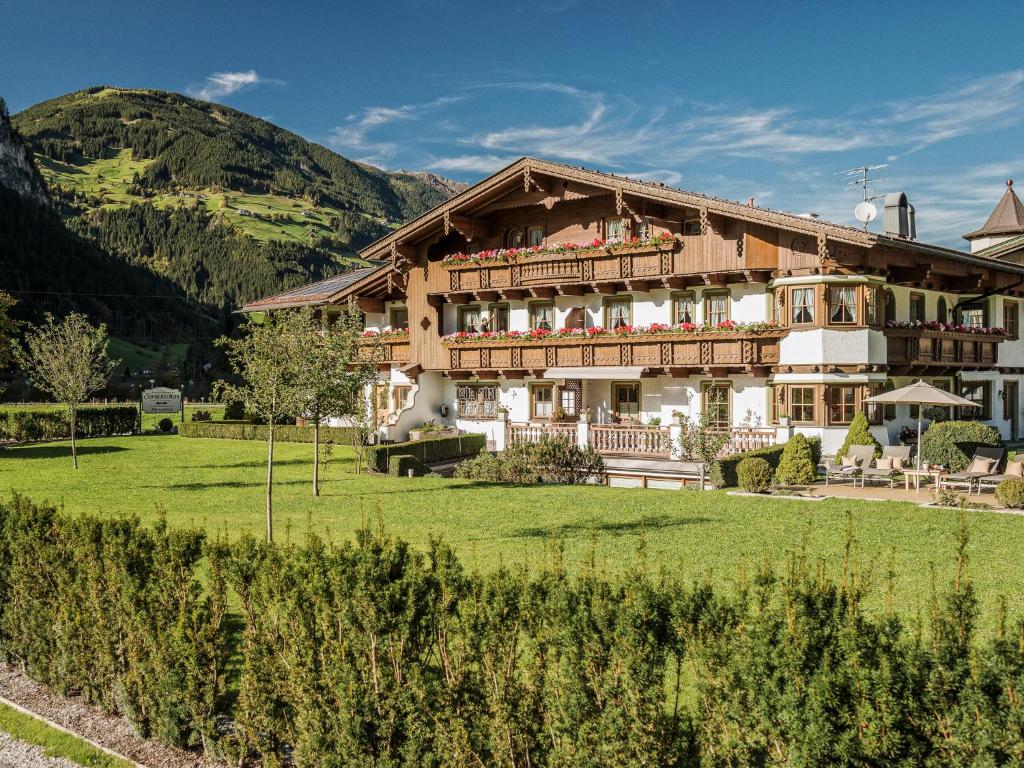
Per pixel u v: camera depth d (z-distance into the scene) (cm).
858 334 2634
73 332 3003
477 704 567
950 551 1270
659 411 3088
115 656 781
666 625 525
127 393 8375
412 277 3644
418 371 3603
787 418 2597
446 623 593
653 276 2944
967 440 2253
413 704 582
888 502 1759
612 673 515
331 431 3838
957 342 3047
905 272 2814
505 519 1672
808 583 516
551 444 2472
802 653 463
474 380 3594
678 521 1587
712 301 2923
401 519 1700
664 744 504
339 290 3866
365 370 1983
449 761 564
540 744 545
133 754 714
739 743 484
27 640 892
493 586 580
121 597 759
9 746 735
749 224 2756
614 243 3022
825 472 2403
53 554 848
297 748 636
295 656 632
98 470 2822
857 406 2659
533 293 3306
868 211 3033
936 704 438
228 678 720
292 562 664
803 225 2570
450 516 1727
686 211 2945
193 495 2169
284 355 1631
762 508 1725
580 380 3256
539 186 3103
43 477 2641
